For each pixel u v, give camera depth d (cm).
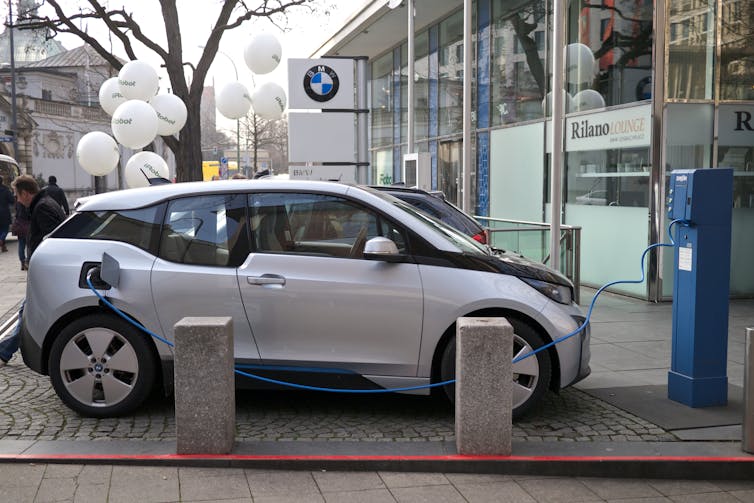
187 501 368
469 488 393
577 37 1178
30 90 5088
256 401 536
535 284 486
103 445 430
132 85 1394
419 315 470
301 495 379
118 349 487
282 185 501
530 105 1373
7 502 362
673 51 962
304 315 475
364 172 1281
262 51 1423
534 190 1358
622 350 705
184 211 500
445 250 482
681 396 521
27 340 496
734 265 1007
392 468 412
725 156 991
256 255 484
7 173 2555
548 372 476
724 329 511
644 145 997
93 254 491
